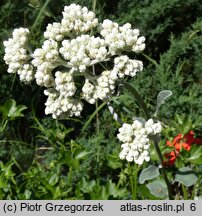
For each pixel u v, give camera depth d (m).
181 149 0.56
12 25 0.83
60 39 0.43
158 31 0.80
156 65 0.76
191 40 0.78
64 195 0.57
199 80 0.79
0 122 0.74
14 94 0.77
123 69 0.41
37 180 0.59
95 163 0.66
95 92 0.41
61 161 0.59
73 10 0.43
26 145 0.76
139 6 0.82
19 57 0.42
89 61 0.39
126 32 0.42
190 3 0.81
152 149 0.57
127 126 0.43
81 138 0.72
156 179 0.54
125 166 0.62
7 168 0.58
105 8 0.85
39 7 0.81
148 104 0.73
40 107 0.79
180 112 0.71
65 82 0.40
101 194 0.55
